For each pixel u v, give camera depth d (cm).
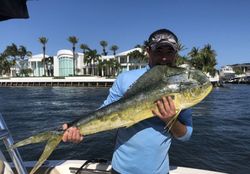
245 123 2123
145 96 285
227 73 12019
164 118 281
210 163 1075
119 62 9644
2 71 11281
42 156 294
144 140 318
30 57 11219
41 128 1980
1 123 313
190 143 1305
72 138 299
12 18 331
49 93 6191
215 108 3256
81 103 3938
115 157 336
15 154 318
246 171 998
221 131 1741
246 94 5912
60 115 2688
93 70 10469
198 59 8381
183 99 274
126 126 297
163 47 321
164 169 326
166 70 283
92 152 1183
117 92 338
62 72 10162
